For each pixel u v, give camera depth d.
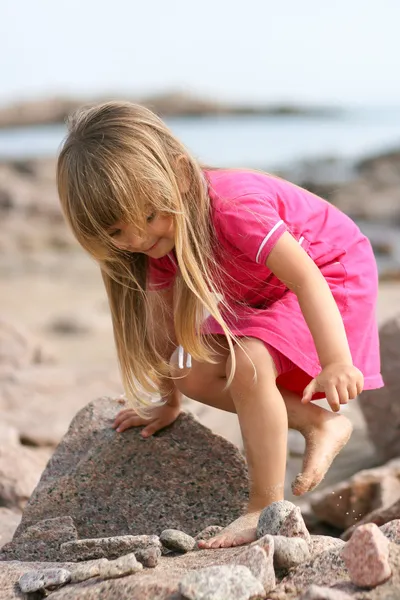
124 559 2.22
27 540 2.75
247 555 2.12
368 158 29.81
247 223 2.72
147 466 3.07
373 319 2.97
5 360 8.03
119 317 3.08
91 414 3.32
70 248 21.41
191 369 2.87
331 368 2.53
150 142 2.70
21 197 25.95
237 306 2.89
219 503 2.96
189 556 2.39
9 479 4.12
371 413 5.30
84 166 2.67
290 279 2.68
